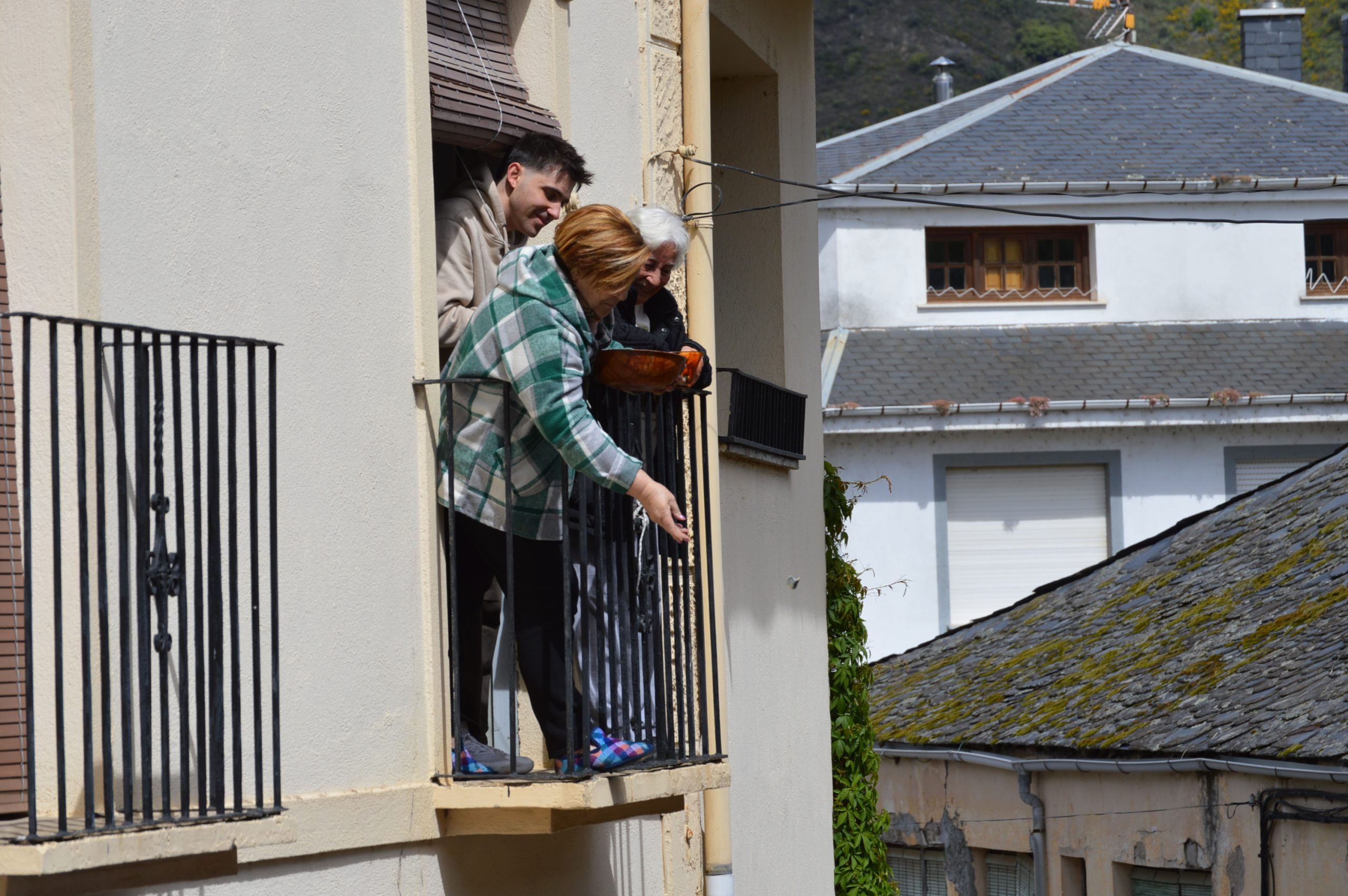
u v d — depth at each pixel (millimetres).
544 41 9633
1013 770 22016
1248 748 17344
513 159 8500
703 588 11367
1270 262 37062
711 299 11641
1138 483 34750
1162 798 19359
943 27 91438
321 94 7695
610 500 8219
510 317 7434
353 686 7633
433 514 8156
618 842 9906
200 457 6230
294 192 7508
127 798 5801
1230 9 91188
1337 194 36875
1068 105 39750
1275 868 17297
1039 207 36500
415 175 8242
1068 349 35906
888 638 34688
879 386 34656
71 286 6348
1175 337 36281
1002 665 25906
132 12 6684
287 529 7355
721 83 14453
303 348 7492
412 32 8305
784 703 13930
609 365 7766
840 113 88312
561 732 7879
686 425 11227
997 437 34781
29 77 6430
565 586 7449
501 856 8570
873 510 34875
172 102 6867
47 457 6320
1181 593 24328
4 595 6309
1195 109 39562
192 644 6906
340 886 7395
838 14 91938
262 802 6449
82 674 6242
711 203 11742
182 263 6879
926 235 37000
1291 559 22828
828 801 15086
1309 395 34094
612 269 7371
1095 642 24453
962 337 36250
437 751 8078
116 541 6461
